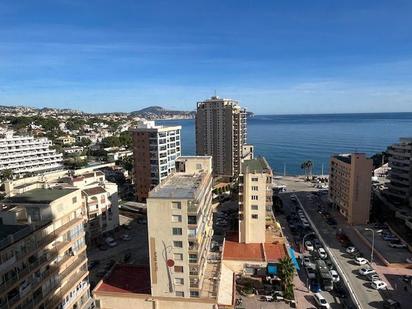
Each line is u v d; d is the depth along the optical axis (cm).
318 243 10300
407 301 7119
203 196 6869
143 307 6444
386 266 8706
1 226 5578
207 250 7525
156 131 14488
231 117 19488
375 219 12012
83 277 6800
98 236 10738
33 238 5506
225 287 7319
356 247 9900
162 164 14850
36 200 6253
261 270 8431
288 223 12169
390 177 13662
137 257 9669
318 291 7600
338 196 12975
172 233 6100
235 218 12069
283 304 7175
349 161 12456
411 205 12381
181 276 6216
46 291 5716
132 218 13012
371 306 6950
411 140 13300
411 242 9838
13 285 4972
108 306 6556
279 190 16812
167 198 6003
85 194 10400
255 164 10625
